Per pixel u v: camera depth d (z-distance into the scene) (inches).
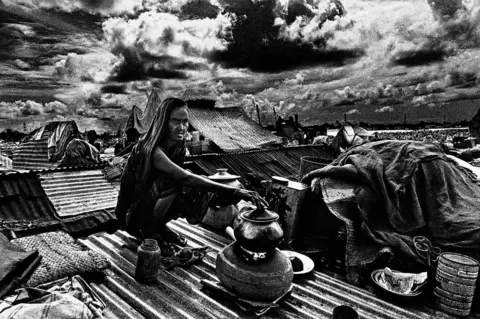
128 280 133.1
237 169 391.5
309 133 811.4
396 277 143.2
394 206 165.5
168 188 151.4
